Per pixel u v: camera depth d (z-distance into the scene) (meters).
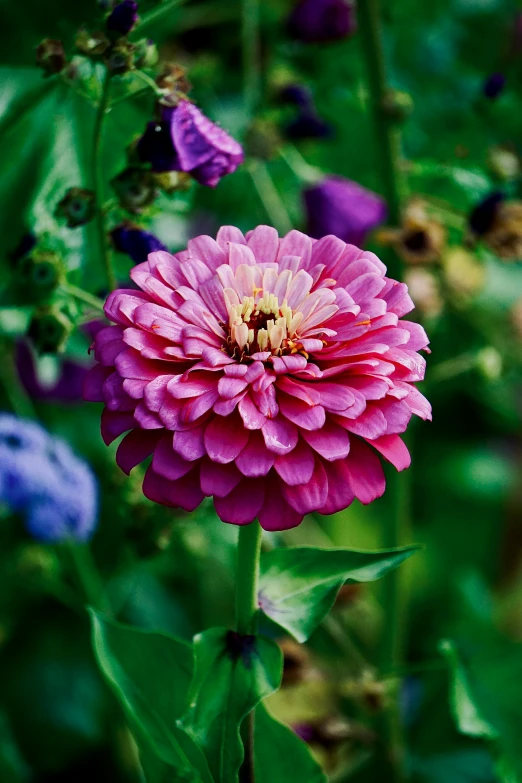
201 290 0.49
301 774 0.53
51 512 0.60
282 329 0.49
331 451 0.46
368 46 0.65
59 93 0.62
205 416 0.47
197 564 0.71
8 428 0.61
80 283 0.61
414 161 0.71
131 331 0.47
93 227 0.61
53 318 0.58
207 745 0.49
